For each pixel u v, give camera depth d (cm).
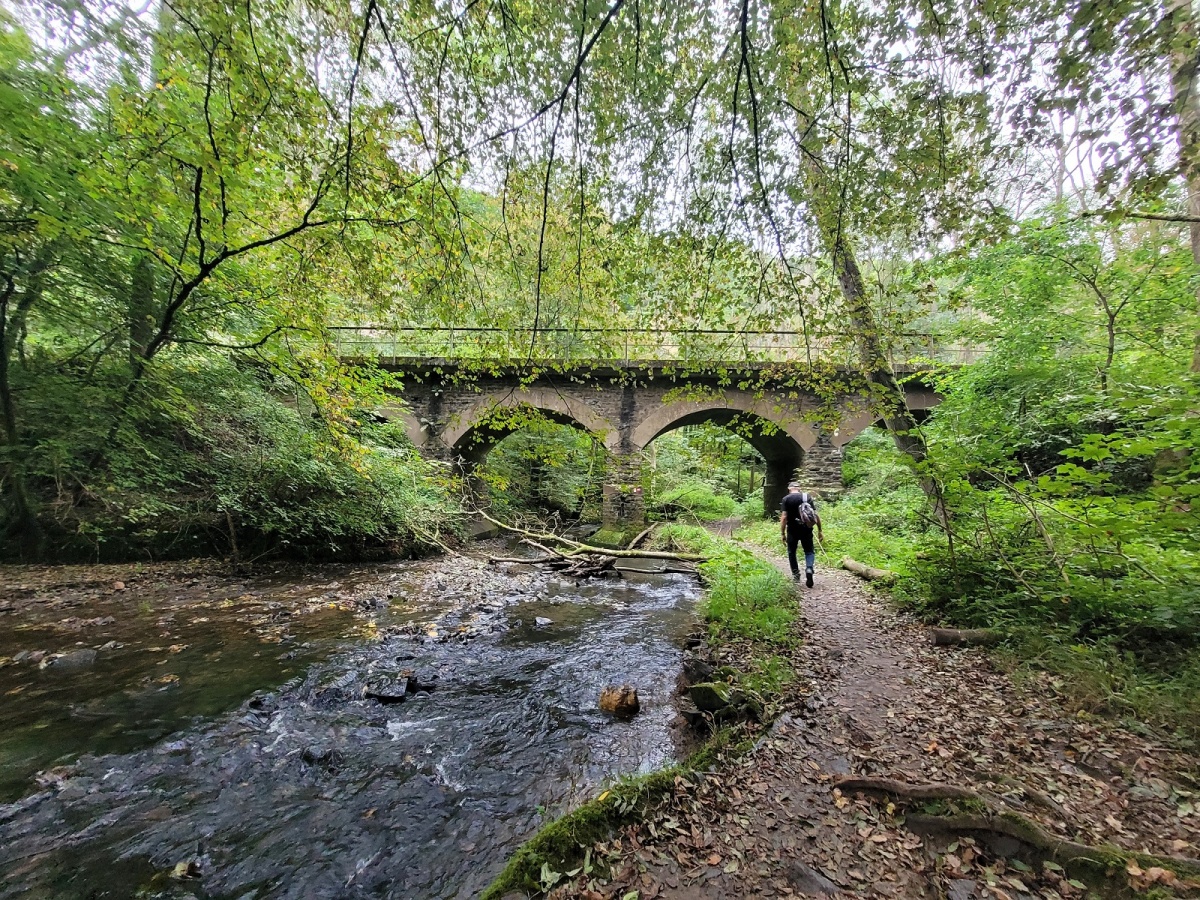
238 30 296
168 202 434
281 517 846
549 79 331
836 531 1074
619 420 1360
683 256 414
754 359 471
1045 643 387
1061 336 716
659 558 1081
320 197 400
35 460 675
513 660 500
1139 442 343
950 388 819
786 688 378
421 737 349
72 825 249
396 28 314
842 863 205
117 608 577
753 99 296
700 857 210
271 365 652
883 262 502
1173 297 657
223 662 452
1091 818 216
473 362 524
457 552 1152
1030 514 477
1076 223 674
